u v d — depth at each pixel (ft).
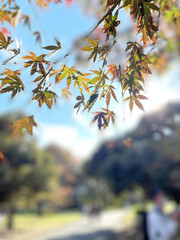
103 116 4.74
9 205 74.84
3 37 4.45
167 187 49.75
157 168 52.01
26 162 69.62
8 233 63.77
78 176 197.36
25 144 68.95
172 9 6.49
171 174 47.50
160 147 46.47
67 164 199.72
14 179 66.23
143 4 4.50
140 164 62.08
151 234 14.97
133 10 4.55
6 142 61.77
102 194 216.95
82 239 54.24
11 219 74.79
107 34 4.59
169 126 41.24
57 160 193.26
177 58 13.57
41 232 66.59
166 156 40.86
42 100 4.49
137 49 4.66
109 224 86.17
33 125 4.61
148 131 52.34
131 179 65.57
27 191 72.64
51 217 126.82
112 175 69.62
